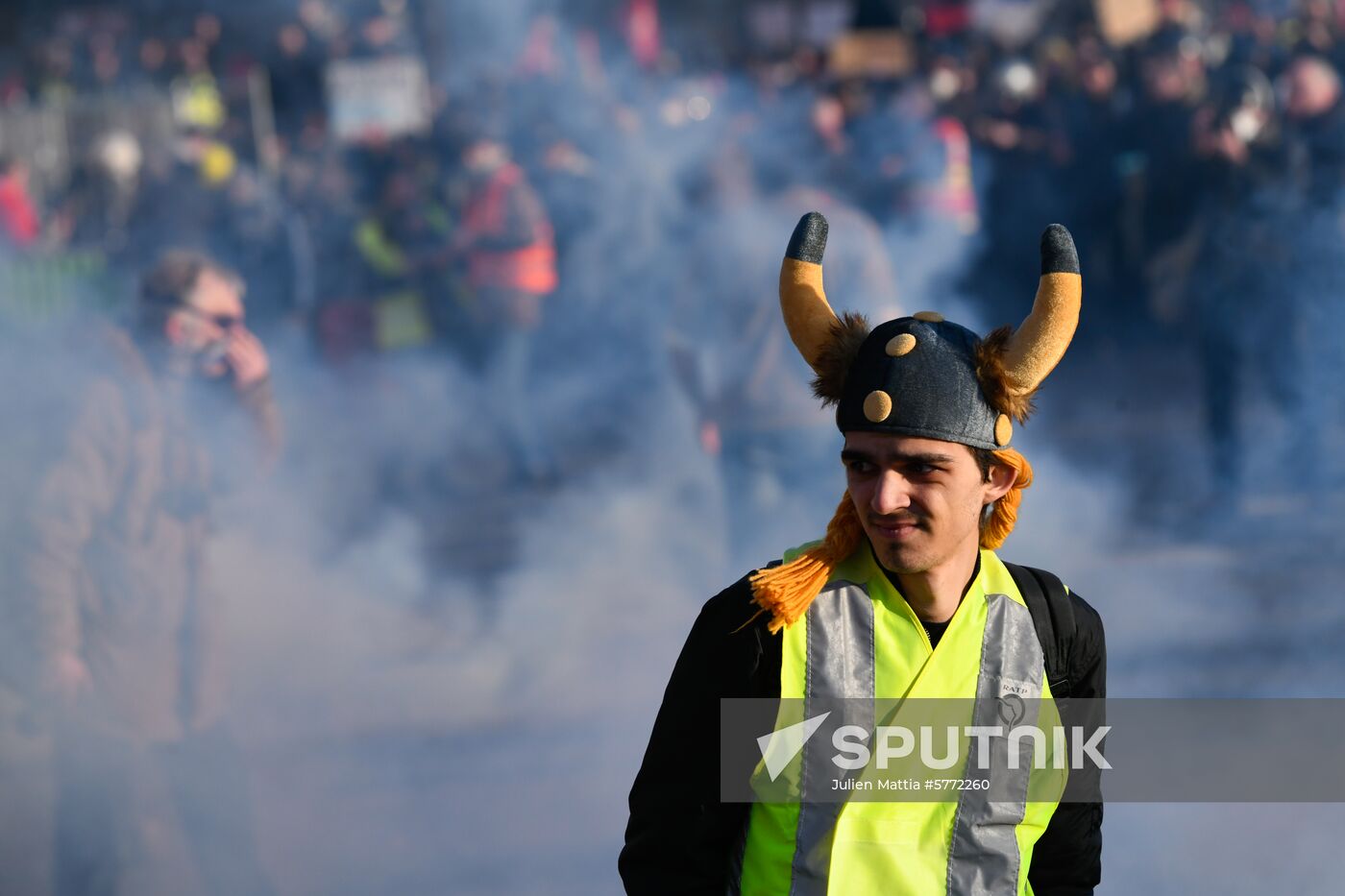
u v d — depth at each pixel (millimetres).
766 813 7934
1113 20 47875
